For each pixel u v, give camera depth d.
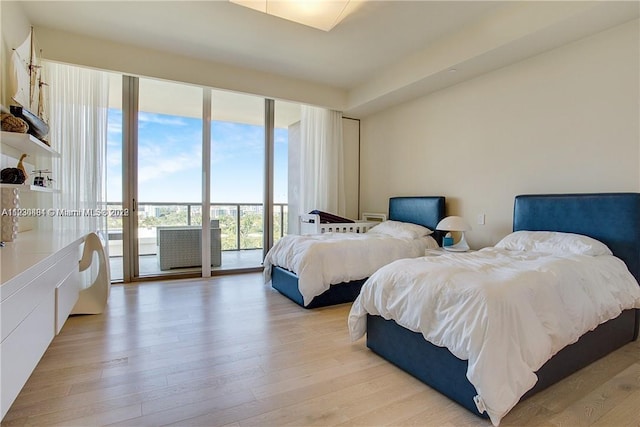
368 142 5.62
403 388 1.96
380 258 3.69
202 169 4.69
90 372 2.08
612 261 2.45
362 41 3.61
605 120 2.78
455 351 1.73
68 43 3.45
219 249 5.00
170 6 2.96
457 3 2.90
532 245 2.83
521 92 3.37
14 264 1.52
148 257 4.55
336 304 3.57
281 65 4.26
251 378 2.04
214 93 4.71
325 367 2.20
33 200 3.32
